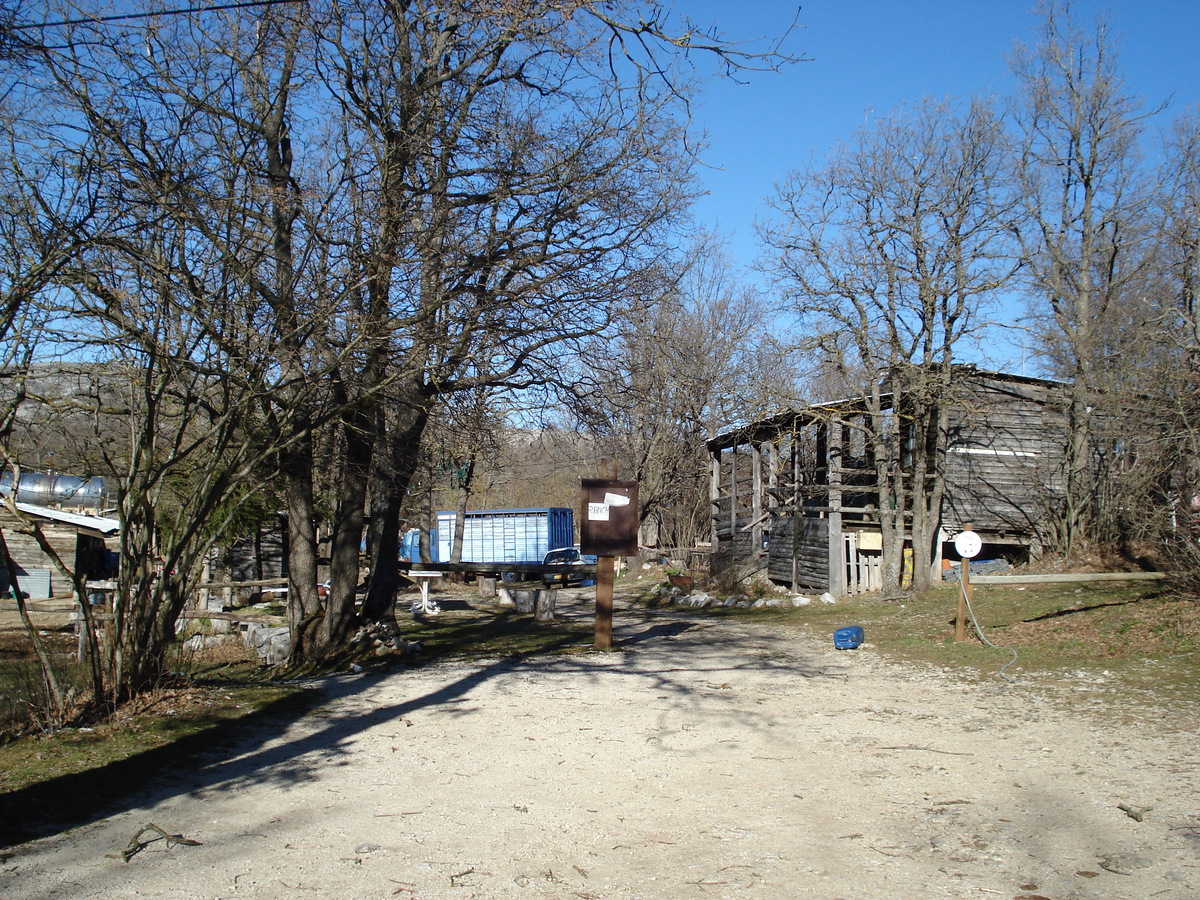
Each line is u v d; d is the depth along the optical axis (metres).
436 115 10.62
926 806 5.75
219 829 5.36
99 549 24.44
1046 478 20.97
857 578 21.88
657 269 11.55
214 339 8.22
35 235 7.20
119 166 7.91
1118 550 18.88
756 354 31.09
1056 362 20.34
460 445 13.05
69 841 5.09
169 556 8.53
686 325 31.20
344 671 11.39
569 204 10.92
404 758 7.08
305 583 12.02
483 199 11.03
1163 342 14.87
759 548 25.08
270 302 8.98
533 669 11.69
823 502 24.12
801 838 5.21
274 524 20.78
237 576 22.95
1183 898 4.21
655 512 37.47
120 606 8.23
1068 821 5.36
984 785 6.15
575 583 32.34
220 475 8.73
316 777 6.52
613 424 13.27
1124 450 17.45
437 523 39.59
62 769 6.36
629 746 7.48
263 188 8.89
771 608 20.69
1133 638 11.38
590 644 14.39
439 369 11.24
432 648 13.89
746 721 8.41
